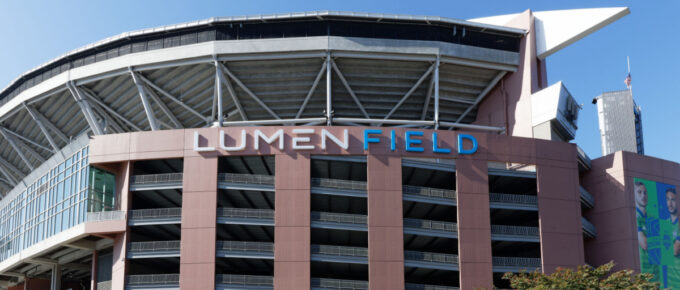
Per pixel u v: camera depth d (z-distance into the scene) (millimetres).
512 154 46438
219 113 49312
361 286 42688
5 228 57281
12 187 77188
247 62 50250
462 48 51531
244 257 42500
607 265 34375
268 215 43594
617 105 66125
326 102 53406
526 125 52656
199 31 50938
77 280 60625
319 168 46188
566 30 52688
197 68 51156
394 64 50969
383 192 43656
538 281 33781
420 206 46188
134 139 45062
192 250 42281
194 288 41625
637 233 48562
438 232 44438
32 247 49531
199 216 42875
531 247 47906
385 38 50344
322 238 47031
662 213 50312
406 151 44656
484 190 45062
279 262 42062
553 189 46719
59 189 48031
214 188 43344
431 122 50438
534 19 54750
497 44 53594
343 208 48125
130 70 51562
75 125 60938
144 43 52375
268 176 44062
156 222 43656
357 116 55188
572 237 46062
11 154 70375
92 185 44719
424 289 43344
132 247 43312
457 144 45562
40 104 59719
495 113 54938
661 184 51000
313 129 44438
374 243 42719
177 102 53562
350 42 49500
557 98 51188
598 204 50875
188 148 44375
